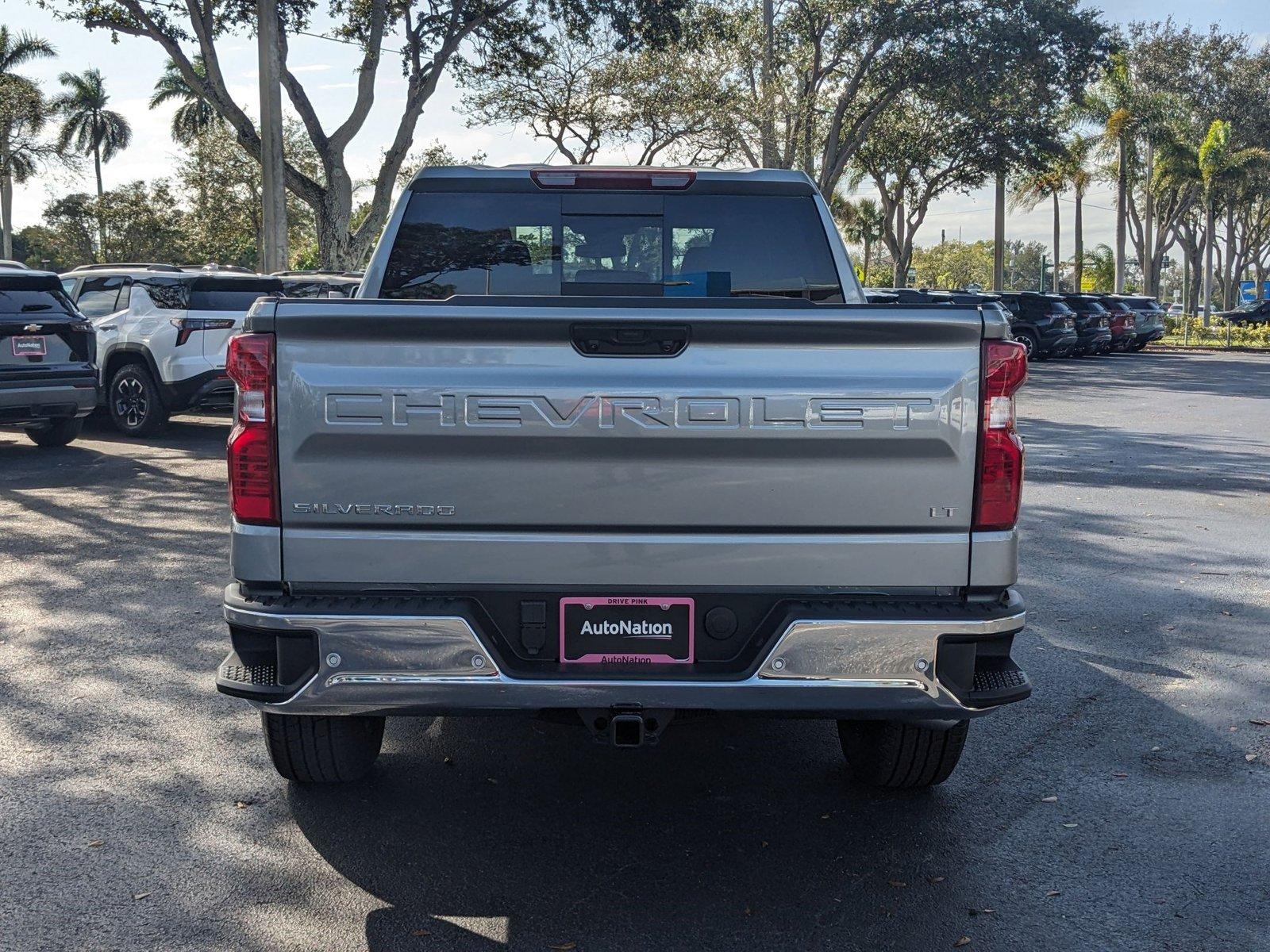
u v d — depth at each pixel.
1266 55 55.19
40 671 5.52
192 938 3.21
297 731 3.95
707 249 4.75
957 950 3.18
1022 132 38.66
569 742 4.80
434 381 3.21
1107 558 8.31
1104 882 3.59
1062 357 37.09
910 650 3.26
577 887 3.52
